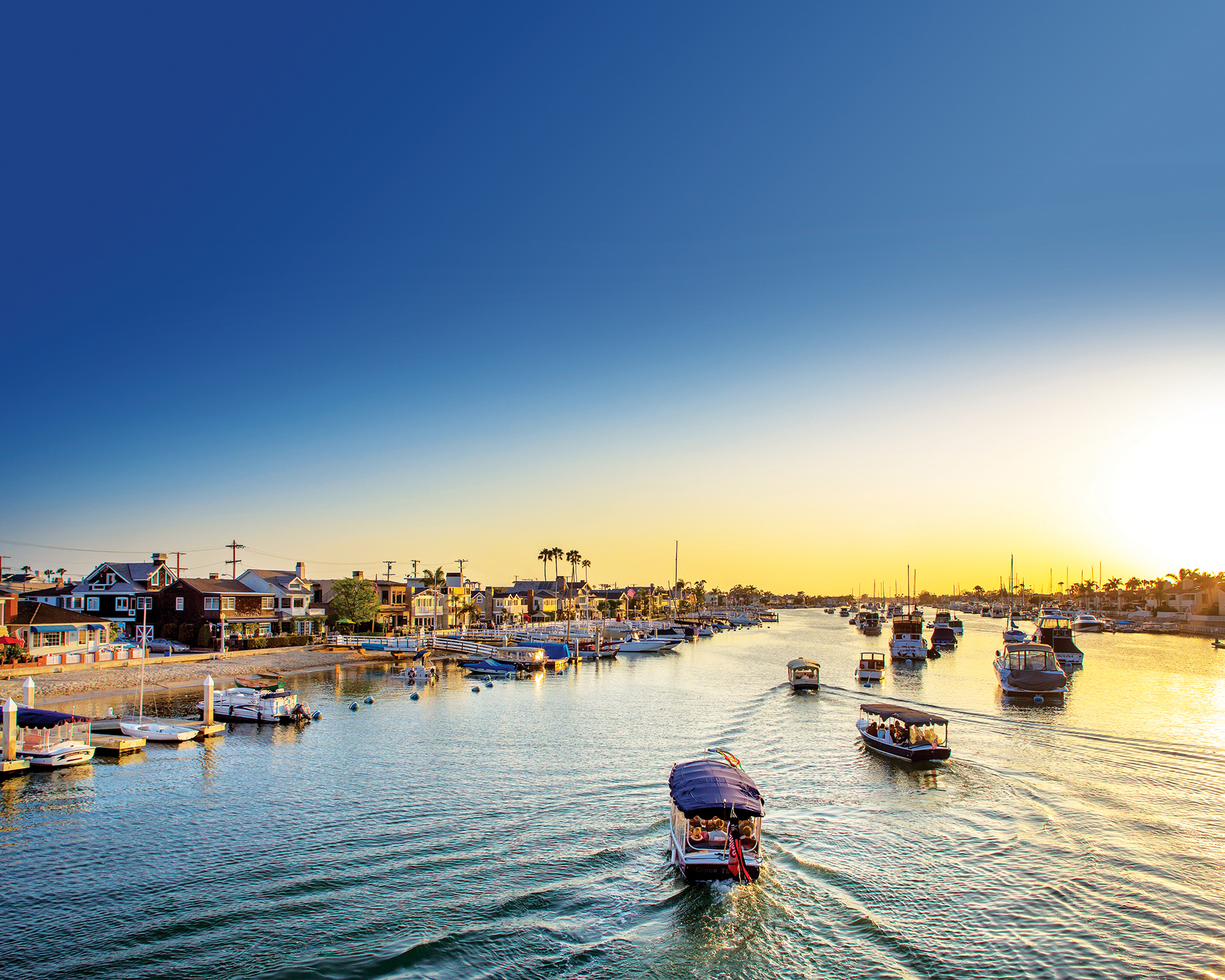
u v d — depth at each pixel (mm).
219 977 23250
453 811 38312
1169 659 117000
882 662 92750
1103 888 30094
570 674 101375
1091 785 43469
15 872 30641
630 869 31281
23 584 138375
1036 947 25719
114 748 50188
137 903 28047
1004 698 75312
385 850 33156
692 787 32031
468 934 25922
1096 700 74500
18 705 48438
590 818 37312
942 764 47812
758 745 53781
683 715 66625
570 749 52594
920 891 29703
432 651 115875
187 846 33531
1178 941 26141
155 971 23578
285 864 31609
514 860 32156
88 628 89125
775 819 37625
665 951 25156
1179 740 55125
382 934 25828
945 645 140000
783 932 26500
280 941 25359
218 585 110500
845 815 38312
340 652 108750
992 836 35438
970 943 25906
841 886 30047
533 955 24812
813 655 131250
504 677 95500
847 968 24328
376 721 63406
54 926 26344
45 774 45281
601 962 24500
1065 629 105062
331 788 42375
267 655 101000
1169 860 32812
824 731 59062
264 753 51125
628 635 146500
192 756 50094
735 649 146375
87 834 34875
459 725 61531
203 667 87438
